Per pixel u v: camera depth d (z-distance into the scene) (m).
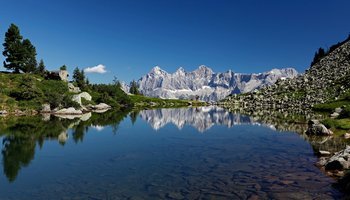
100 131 54.28
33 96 102.06
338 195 18.47
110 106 148.12
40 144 39.59
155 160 29.75
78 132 52.34
